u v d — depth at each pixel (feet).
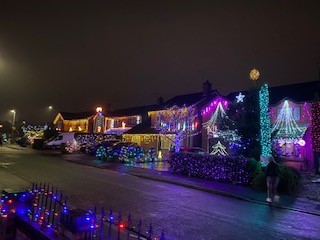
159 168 76.02
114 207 33.09
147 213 31.14
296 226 28.96
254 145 58.44
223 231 26.11
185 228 26.45
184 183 52.42
